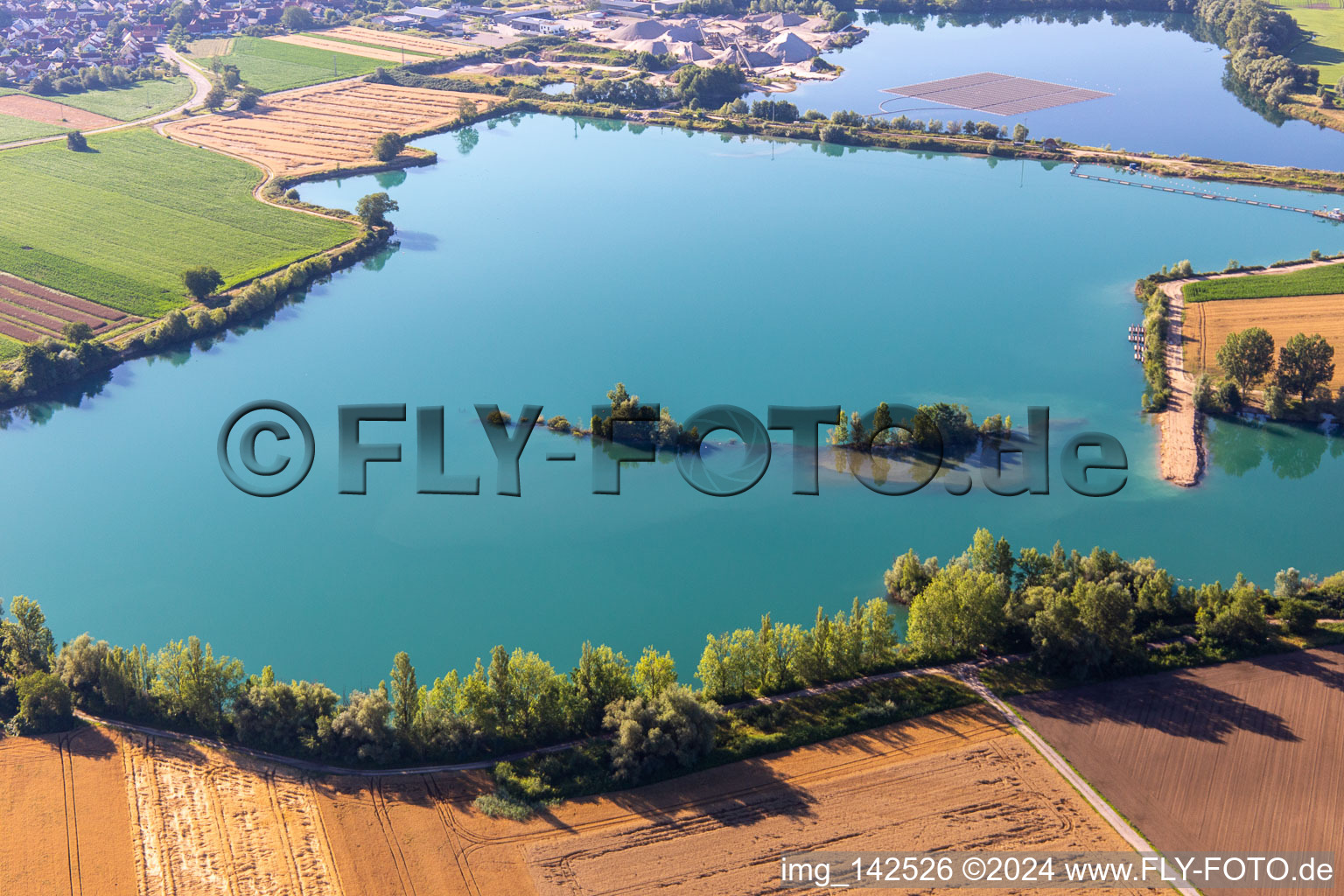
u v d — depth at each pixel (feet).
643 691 438.81
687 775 413.18
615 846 380.99
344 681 487.20
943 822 388.16
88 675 461.37
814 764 417.49
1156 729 428.15
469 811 399.03
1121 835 381.19
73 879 374.63
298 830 392.88
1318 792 395.96
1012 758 416.26
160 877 375.04
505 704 432.25
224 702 455.63
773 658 458.09
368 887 368.48
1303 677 453.17
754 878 366.43
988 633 469.16
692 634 510.17
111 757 431.43
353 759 426.51
